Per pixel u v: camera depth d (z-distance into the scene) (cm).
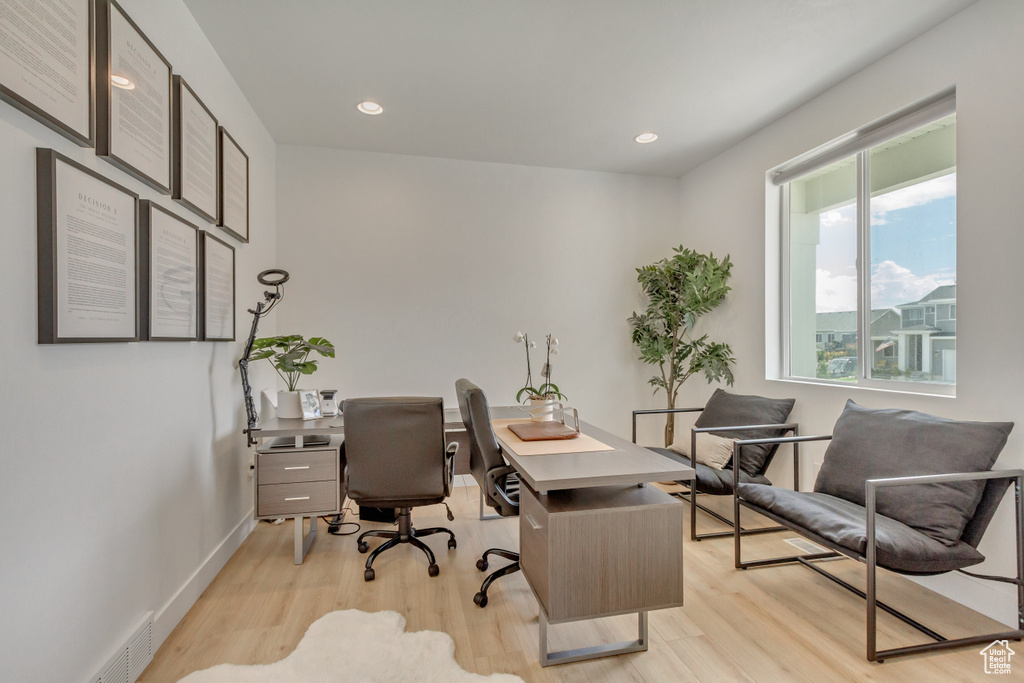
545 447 215
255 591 225
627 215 432
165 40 197
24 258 121
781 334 340
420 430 236
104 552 152
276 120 327
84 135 140
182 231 204
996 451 187
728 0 212
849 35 237
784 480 317
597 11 220
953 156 233
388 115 321
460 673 167
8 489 116
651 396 438
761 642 186
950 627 196
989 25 206
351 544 282
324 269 371
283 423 281
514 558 240
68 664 135
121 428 162
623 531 172
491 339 402
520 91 290
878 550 172
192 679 163
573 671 169
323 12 220
